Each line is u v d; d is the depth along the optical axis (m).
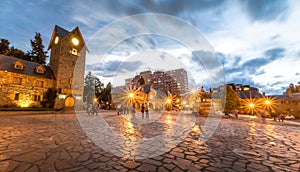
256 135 5.92
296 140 5.06
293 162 2.95
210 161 2.94
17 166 2.52
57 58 22.78
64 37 23.08
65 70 22.52
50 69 23.70
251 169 2.58
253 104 27.11
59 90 21.56
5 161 2.74
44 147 3.69
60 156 3.07
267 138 5.34
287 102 26.05
